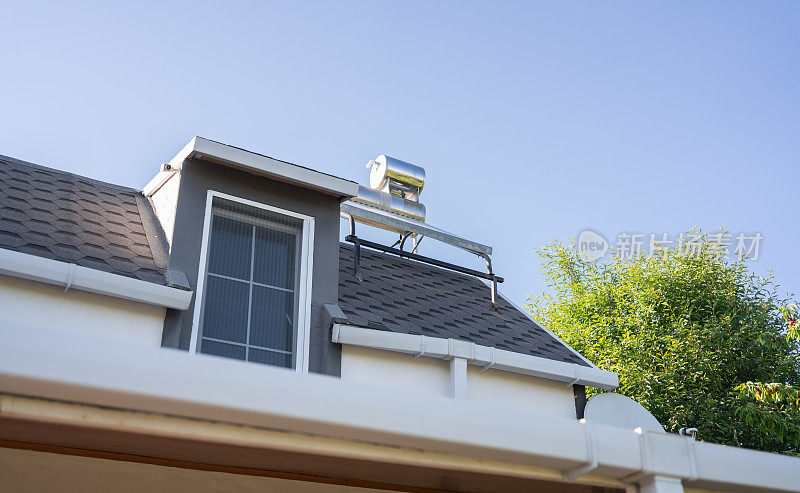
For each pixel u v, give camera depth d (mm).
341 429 3205
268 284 6656
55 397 2797
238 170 6871
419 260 8953
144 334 5691
